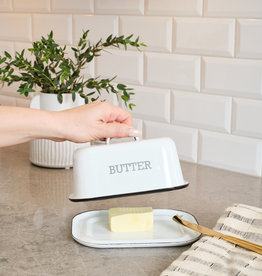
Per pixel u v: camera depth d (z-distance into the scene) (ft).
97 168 2.70
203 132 4.61
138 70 4.92
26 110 2.78
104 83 4.26
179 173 2.76
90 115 2.80
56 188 3.99
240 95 4.30
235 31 4.21
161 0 4.61
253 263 2.53
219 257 2.59
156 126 4.92
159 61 4.75
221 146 4.51
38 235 3.12
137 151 2.72
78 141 2.88
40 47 4.13
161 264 2.76
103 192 2.69
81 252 2.89
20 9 5.76
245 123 4.31
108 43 4.26
